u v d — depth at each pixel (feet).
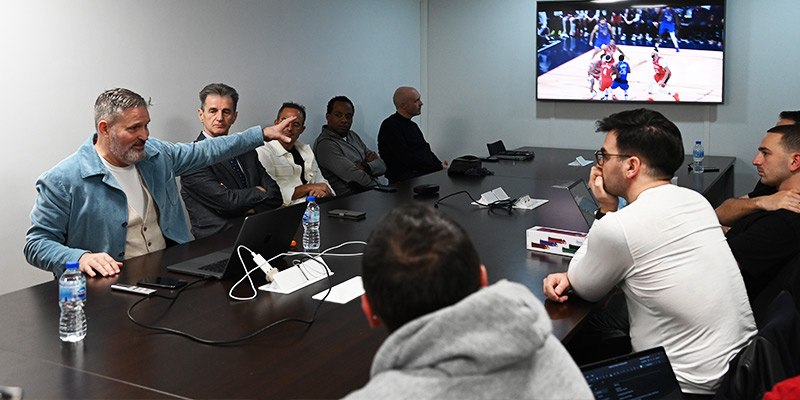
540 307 3.05
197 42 15.44
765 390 5.33
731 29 20.03
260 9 17.12
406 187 14.05
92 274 7.91
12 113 12.09
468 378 2.79
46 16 12.44
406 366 2.86
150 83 14.43
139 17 14.08
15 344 6.02
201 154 10.41
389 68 22.59
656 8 20.48
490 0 22.95
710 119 20.71
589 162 17.97
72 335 6.05
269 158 15.66
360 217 10.99
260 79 17.30
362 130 21.50
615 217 6.38
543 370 3.07
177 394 5.03
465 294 3.08
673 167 6.71
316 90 19.30
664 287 6.22
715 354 6.16
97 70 13.38
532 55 22.62
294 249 9.04
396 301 3.05
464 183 14.48
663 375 5.43
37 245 8.50
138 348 5.90
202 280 7.73
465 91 23.89
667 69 20.71
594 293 6.70
